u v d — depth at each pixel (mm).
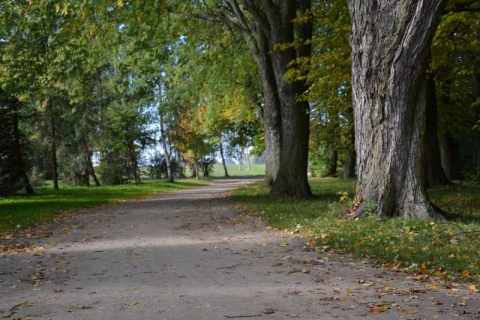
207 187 42719
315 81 17688
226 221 13453
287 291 5797
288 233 10625
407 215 10633
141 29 19531
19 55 21656
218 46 24578
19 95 24688
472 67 20453
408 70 10461
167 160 49781
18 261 8336
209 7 21047
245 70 25312
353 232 9523
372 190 10945
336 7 16188
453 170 31469
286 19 18703
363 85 11000
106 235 11461
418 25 10086
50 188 35375
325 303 5246
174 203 21250
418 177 10711
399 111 10664
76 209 19359
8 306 5453
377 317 4742
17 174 26922
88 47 20953
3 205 21203
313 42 19953
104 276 6941
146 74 24422
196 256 8328
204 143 49062
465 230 9078
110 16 18281
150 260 8086
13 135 26781
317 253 8273
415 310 4930
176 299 5562
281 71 18812
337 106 22188
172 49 24391
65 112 34406
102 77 35000
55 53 21312
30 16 18531
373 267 7094
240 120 32250
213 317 4855
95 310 5195
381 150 10844
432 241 8344
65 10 15602
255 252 8523
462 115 29828
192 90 26891
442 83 23484
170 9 19344
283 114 19078
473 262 6828
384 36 10516
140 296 5738
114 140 39812
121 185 42688
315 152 48594
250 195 22672
